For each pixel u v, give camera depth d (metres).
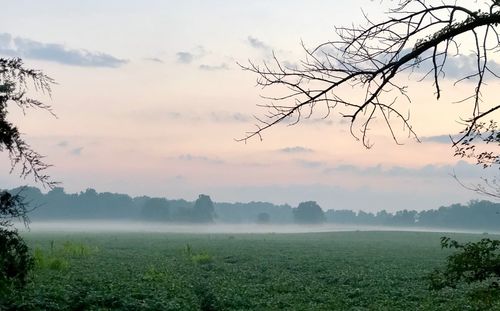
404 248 85.19
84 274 34.94
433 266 49.28
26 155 15.34
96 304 22.52
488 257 10.24
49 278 30.27
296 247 85.19
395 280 36.66
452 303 25.50
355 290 30.92
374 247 88.19
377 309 24.73
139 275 35.88
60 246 73.06
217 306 25.02
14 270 15.67
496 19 7.55
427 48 7.62
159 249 73.81
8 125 15.16
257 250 74.50
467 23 7.68
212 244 91.38
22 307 19.80
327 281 36.78
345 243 103.75
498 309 19.48
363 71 7.37
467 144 8.88
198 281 34.50
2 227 15.38
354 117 7.57
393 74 7.41
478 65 7.99
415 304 26.20
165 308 22.30
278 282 34.94
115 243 90.88
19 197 15.21
